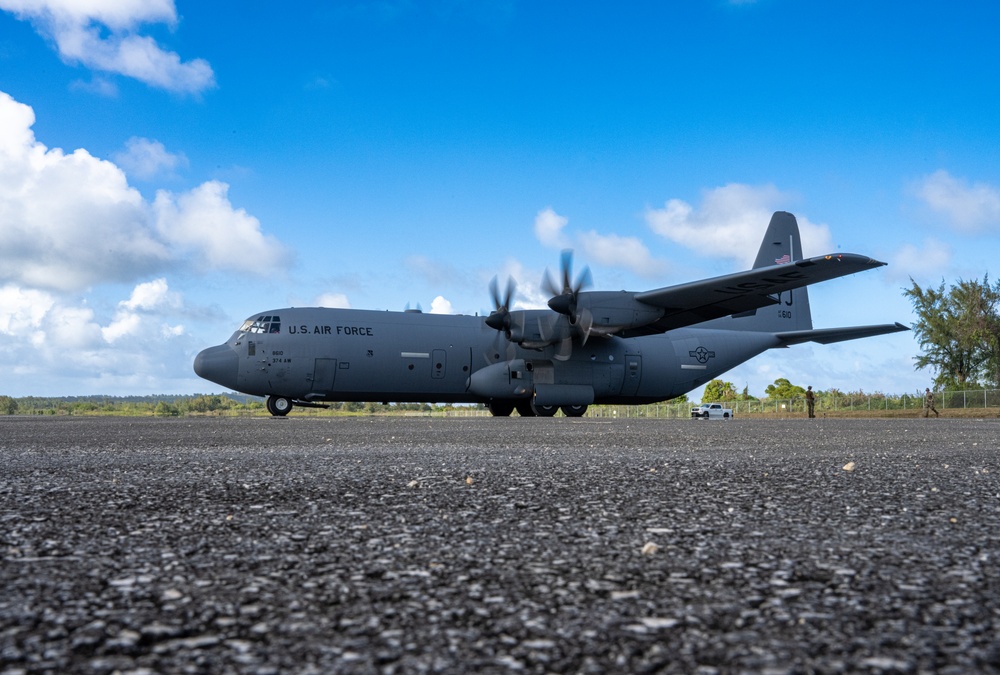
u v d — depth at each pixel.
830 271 19.44
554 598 1.44
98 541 2.00
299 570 1.67
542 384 24.45
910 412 41.84
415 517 2.44
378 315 23.73
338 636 1.21
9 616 1.29
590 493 3.07
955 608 1.36
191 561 1.76
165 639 1.18
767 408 50.81
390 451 5.94
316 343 22.52
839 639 1.19
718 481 3.54
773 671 1.05
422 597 1.45
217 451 5.98
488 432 10.14
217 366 22.05
